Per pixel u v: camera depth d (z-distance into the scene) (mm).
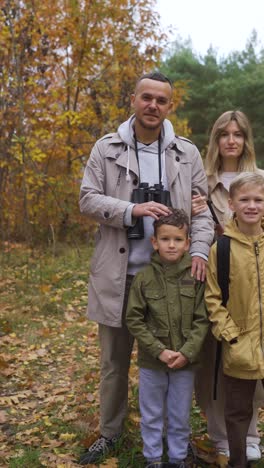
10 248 10484
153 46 12102
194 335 3125
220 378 3434
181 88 13023
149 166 3381
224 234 3172
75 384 5016
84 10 11203
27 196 10445
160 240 3186
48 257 10133
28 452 3680
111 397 3543
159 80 3252
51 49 11164
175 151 3436
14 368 5449
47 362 5637
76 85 11523
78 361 5676
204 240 3342
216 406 3477
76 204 11328
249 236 3117
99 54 11625
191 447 3523
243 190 3057
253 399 3248
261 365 2994
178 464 3184
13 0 10258
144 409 3230
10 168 10328
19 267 9547
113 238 3379
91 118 11586
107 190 3410
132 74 11930
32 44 10586
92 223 11750
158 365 3182
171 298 3170
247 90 26062
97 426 4027
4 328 6539
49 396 4742
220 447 3523
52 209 10992
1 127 10266
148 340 3125
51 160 11398
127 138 3365
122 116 11719
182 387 3193
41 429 4086
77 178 11430
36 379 5188
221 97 26156
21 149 9859
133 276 3383
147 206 3178
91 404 4492
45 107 10852
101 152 3424
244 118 3652
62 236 11523
